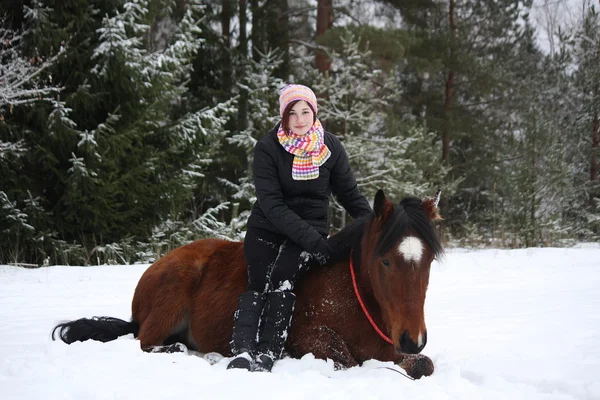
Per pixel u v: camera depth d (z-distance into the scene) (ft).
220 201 56.70
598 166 71.46
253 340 11.66
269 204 12.19
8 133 35.78
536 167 54.29
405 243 10.36
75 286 24.17
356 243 12.19
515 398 9.42
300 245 12.11
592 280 25.38
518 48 85.87
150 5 41.81
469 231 55.26
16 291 22.89
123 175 37.76
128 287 23.98
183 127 42.24
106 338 13.83
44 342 13.79
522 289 23.00
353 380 10.00
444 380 10.20
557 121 72.18
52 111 36.09
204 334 13.08
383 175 51.75
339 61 61.82
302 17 68.13
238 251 13.87
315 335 11.91
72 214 36.76
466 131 74.90
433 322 16.67
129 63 37.73
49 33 36.14
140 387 9.43
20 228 35.40
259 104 53.36
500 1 77.10
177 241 42.06
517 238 48.01
